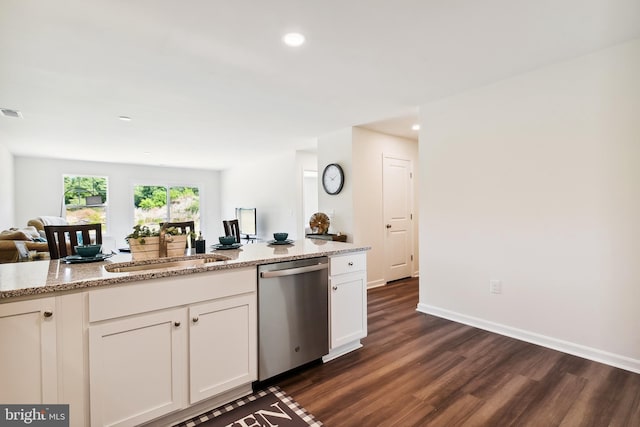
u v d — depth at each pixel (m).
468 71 2.71
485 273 3.05
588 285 2.44
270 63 2.53
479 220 3.09
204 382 1.78
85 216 7.35
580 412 1.79
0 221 5.19
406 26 2.04
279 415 1.79
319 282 2.34
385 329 3.09
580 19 1.98
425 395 1.98
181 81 2.84
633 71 2.23
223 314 1.85
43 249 4.00
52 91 3.03
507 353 2.54
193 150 6.10
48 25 1.96
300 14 1.90
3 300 1.30
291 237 6.38
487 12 1.90
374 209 4.73
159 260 2.07
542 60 2.53
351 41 2.21
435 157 3.44
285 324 2.13
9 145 5.44
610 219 2.34
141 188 8.06
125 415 1.55
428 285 3.54
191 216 8.85
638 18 1.97
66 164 7.11
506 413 1.79
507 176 2.88
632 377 2.15
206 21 1.95
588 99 2.43
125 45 2.22
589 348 2.44
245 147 5.84
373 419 1.75
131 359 1.56
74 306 1.43
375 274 4.73
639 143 2.21
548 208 2.64
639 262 2.22
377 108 3.64
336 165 4.62
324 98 3.32
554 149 2.60
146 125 4.26
